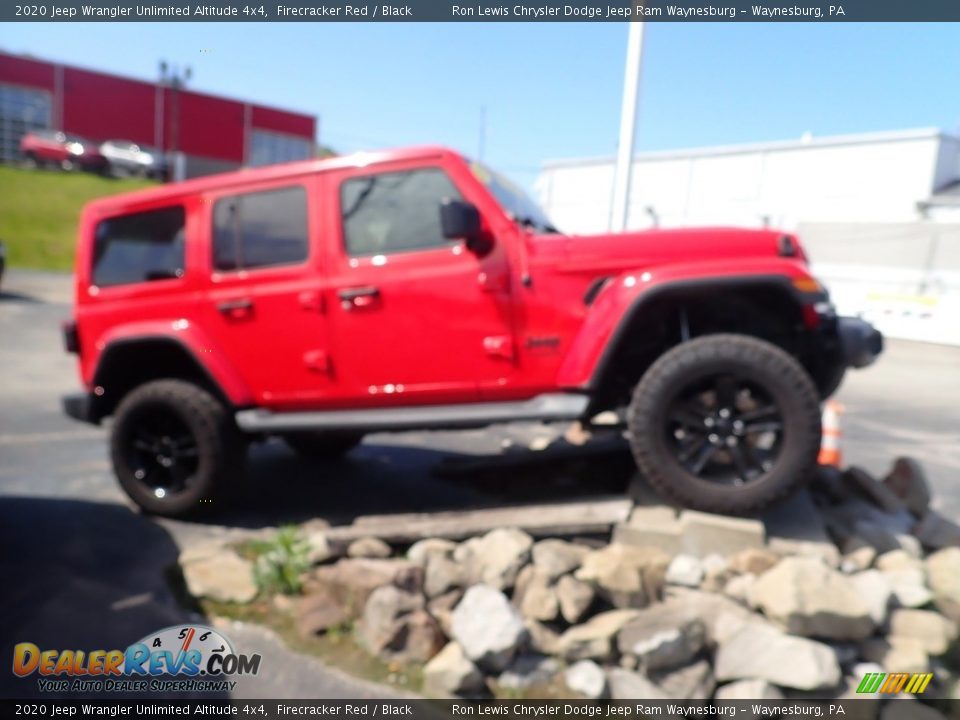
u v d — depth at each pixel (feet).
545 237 11.68
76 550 12.00
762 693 8.11
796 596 8.68
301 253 12.39
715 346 10.59
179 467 13.23
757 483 10.51
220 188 12.84
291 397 12.55
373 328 12.00
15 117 100.94
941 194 88.48
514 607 9.31
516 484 14.96
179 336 12.75
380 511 13.99
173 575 11.17
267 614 10.08
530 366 11.57
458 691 8.32
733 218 104.94
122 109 106.32
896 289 80.89
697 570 9.77
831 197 96.12
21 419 21.50
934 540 11.64
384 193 12.14
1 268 47.47
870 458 21.61
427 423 11.94
